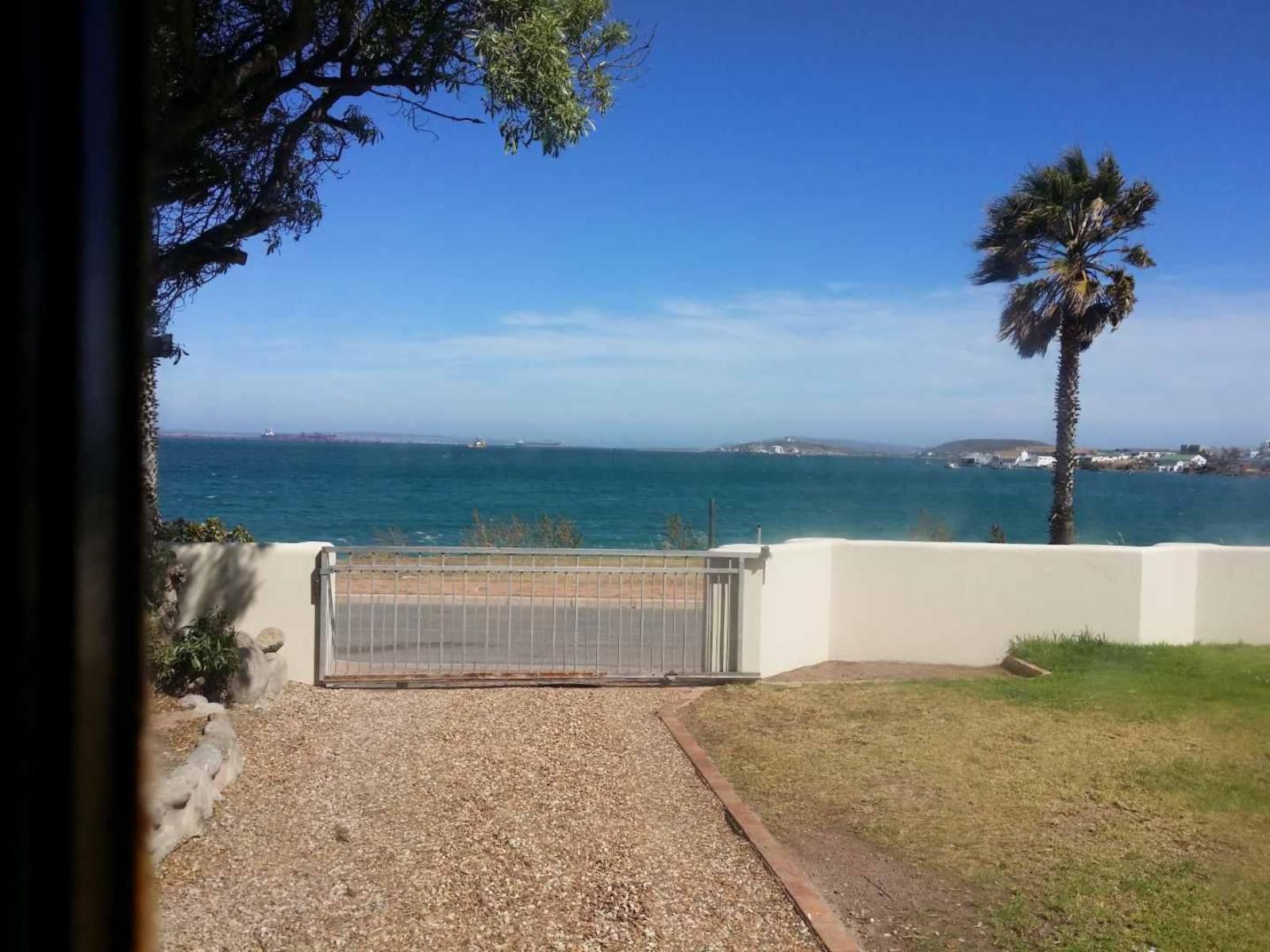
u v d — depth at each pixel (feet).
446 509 152.46
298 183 27.35
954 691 27.84
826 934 14.12
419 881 15.57
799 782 20.54
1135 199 58.08
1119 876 15.98
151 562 23.54
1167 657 31.09
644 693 27.84
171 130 21.29
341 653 32.27
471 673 28.45
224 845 16.71
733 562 29.48
